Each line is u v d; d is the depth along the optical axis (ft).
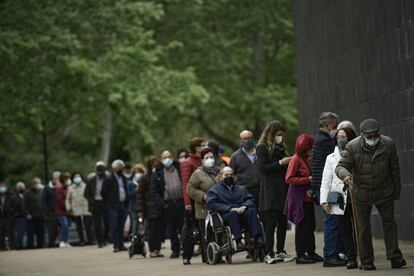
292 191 86.48
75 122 227.61
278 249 91.40
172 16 260.42
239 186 94.27
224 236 93.91
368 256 77.10
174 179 111.34
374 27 113.60
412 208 104.99
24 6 212.64
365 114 118.01
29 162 261.03
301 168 85.87
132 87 216.13
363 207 76.84
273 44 279.49
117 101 211.41
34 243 180.96
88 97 214.28
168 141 278.67
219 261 94.43
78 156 268.82
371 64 115.34
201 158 98.78
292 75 285.43
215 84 262.26
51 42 209.36
